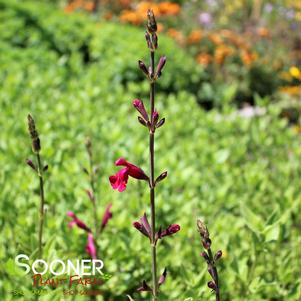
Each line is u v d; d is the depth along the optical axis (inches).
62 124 49.1
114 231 33.4
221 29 105.3
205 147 48.3
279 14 106.3
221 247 32.4
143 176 23.4
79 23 93.2
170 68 79.8
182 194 38.0
